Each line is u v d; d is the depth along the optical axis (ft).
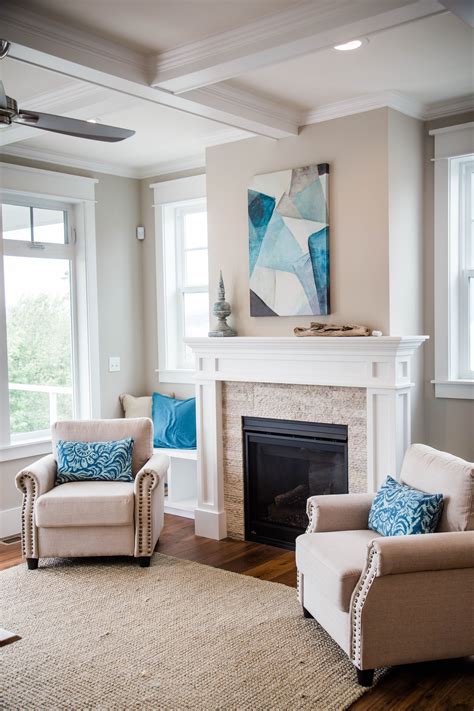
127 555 13.48
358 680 9.17
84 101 11.94
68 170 17.04
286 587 12.37
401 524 9.96
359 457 13.25
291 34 9.52
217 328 15.02
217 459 15.25
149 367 18.85
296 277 13.98
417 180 13.65
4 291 15.74
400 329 13.17
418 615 9.07
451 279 13.69
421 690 9.04
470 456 13.50
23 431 16.60
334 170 13.48
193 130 14.87
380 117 12.81
